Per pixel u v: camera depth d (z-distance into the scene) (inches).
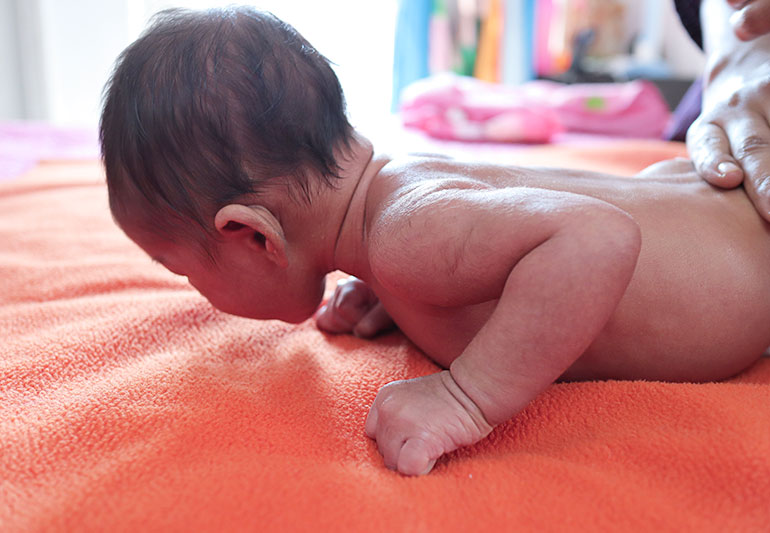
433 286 24.1
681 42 125.6
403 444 21.8
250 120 25.8
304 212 27.8
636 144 80.4
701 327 26.4
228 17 27.7
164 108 25.8
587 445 22.2
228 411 24.5
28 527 18.8
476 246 22.5
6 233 48.4
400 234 24.3
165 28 27.5
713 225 27.5
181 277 40.3
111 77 28.0
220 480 20.4
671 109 113.9
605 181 29.7
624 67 122.6
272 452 22.3
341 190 28.3
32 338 31.1
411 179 27.1
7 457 22.0
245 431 23.4
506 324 21.5
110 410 24.3
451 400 22.3
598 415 24.0
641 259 26.2
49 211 54.4
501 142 85.9
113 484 20.4
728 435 21.4
